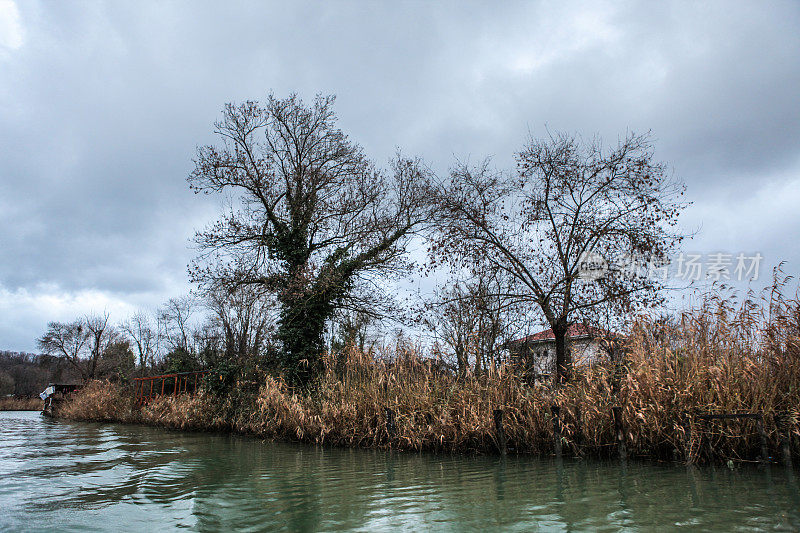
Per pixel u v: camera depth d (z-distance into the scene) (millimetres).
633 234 14227
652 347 8492
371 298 18922
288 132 21375
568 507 4926
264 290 19953
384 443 10797
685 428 7270
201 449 11148
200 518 4840
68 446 12039
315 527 4473
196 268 19500
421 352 12133
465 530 4250
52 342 52812
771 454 6945
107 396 24047
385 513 4910
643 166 14500
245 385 16188
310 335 17719
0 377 72375
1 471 8008
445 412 9773
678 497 5195
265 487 6418
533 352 14547
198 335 32312
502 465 7898
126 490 6309
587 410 8320
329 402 12055
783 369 7328
